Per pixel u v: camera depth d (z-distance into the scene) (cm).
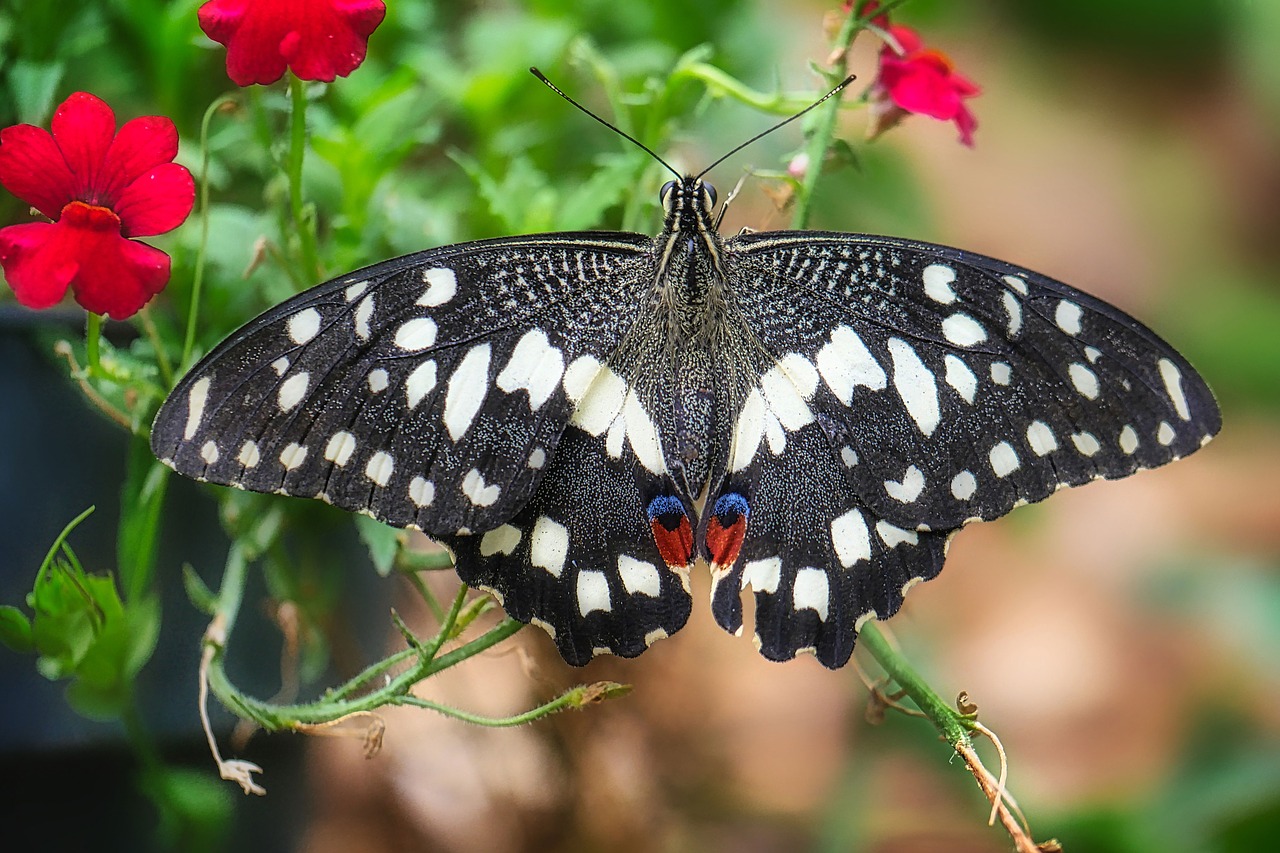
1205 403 62
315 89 64
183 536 66
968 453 63
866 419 63
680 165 69
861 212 72
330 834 70
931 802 72
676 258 63
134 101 68
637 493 63
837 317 63
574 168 71
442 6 72
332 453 62
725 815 71
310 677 67
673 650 72
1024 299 63
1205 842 70
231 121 68
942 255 63
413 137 67
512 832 71
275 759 67
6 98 67
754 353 63
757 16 72
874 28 65
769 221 66
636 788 71
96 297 62
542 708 63
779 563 63
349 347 62
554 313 63
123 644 64
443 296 62
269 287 66
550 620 63
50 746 64
